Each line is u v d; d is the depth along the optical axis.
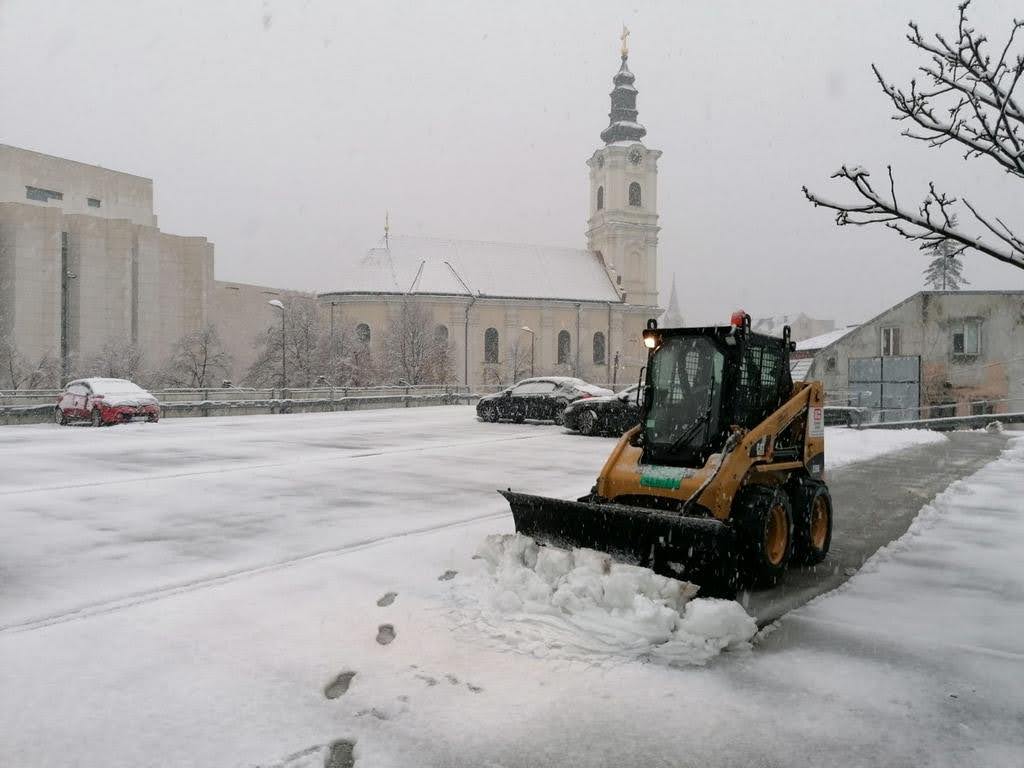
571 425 22.31
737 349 7.00
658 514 5.95
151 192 86.19
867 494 12.02
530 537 6.74
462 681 4.62
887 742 3.93
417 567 7.05
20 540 8.24
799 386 8.38
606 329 85.75
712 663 4.95
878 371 34.12
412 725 4.06
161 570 7.02
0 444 18.77
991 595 6.52
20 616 5.72
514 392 27.06
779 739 3.96
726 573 6.18
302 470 13.93
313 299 69.06
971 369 32.94
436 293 77.94
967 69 5.50
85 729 3.98
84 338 71.31
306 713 4.19
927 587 6.77
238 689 4.48
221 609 5.89
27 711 4.18
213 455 16.38
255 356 87.56
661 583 5.56
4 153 71.88
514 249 86.56
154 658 4.92
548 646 5.12
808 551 7.49
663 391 7.22
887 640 5.40
